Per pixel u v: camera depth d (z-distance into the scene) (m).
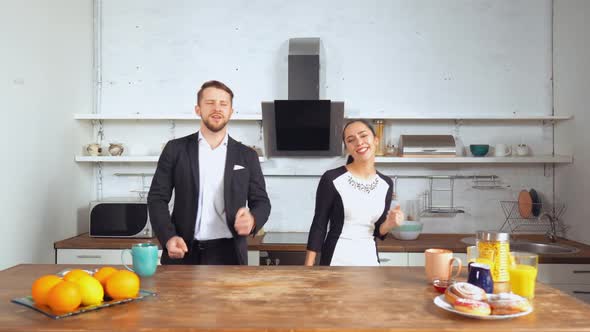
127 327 1.11
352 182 2.32
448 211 3.69
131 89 3.89
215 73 3.88
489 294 1.30
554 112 3.77
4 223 2.71
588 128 3.29
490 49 3.82
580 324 1.15
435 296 1.39
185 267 1.78
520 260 1.47
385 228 2.23
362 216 2.31
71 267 1.77
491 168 3.82
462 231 3.82
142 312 1.23
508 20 3.81
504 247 1.51
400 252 3.13
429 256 1.53
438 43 3.83
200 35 3.88
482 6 3.82
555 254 2.98
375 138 2.37
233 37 3.88
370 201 2.31
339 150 3.68
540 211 3.63
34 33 3.02
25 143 2.92
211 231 2.39
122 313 1.22
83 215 3.72
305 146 3.63
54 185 3.27
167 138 3.89
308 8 3.86
